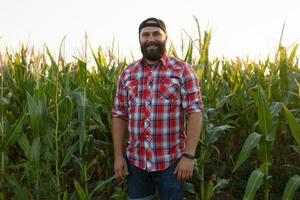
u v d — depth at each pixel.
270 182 5.36
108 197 5.39
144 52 3.62
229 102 6.06
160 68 3.64
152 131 3.64
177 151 3.71
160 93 3.61
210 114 4.91
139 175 3.84
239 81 6.67
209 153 4.72
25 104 5.74
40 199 4.95
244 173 5.68
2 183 4.71
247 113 5.92
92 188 5.51
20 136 4.49
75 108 5.52
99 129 5.30
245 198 3.90
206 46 5.34
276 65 5.54
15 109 5.85
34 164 4.42
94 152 5.56
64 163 4.62
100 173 5.55
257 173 4.02
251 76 6.84
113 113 4.01
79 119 4.54
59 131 5.09
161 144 3.65
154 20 3.65
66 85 4.95
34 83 5.86
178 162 3.72
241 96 5.97
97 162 5.50
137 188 3.90
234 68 7.09
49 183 4.70
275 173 5.47
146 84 3.66
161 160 3.66
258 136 4.03
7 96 5.30
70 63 6.27
